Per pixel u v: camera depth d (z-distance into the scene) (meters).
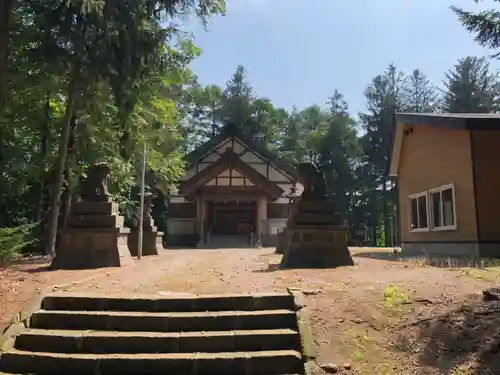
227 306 5.66
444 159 14.34
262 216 30.72
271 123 55.59
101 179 10.61
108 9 10.11
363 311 5.32
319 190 9.87
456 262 10.16
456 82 48.31
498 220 12.42
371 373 4.23
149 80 13.75
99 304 5.66
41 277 7.62
